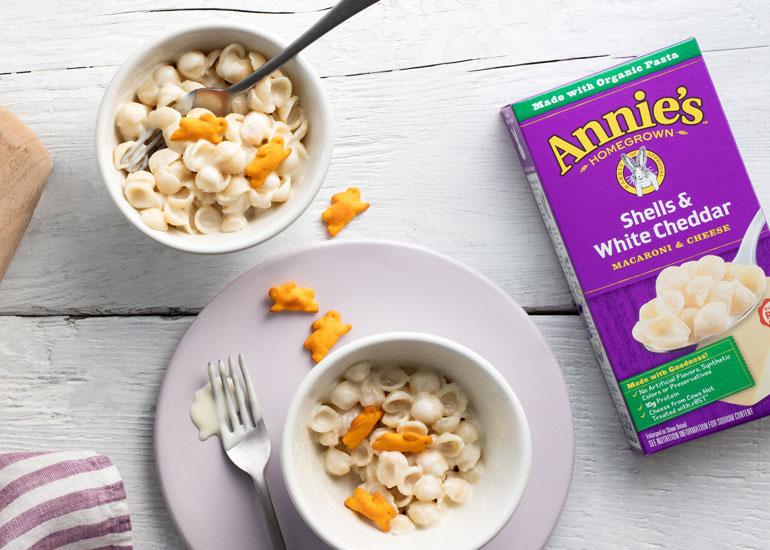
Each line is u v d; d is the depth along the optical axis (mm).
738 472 689
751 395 660
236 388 656
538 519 665
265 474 658
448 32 691
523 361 669
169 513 657
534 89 692
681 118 657
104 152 620
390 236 689
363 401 643
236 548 657
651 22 695
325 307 667
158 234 622
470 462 644
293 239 685
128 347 680
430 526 638
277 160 629
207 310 661
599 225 656
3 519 636
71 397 678
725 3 695
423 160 690
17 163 648
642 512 688
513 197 693
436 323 669
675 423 660
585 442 689
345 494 651
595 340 676
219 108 641
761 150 695
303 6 685
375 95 689
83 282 681
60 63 679
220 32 627
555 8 693
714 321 658
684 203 657
